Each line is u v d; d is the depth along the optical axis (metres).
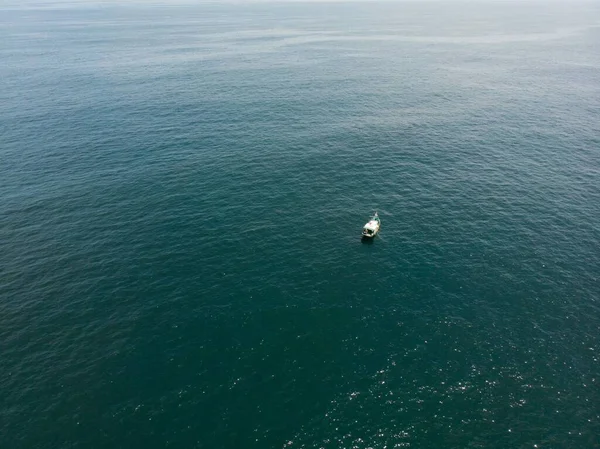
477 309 51.69
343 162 89.44
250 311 51.47
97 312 51.25
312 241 64.69
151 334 48.34
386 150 94.88
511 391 41.97
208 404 40.78
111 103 124.50
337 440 37.81
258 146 96.19
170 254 61.34
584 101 128.38
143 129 105.00
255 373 43.78
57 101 125.88
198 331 48.72
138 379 43.22
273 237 65.38
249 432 38.38
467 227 67.69
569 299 52.88
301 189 79.06
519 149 95.25
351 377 43.38
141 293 54.22
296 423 39.12
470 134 103.75
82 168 85.25
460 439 38.03
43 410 40.12
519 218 69.75
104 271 57.94
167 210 71.81
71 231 66.25
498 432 38.50
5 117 111.81
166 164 87.25
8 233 65.44
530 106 124.12
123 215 70.38
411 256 61.31
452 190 78.69
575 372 43.75
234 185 79.88
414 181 82.06
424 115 116.75
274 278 56.97
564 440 37.78
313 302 52.97
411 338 47.84
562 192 77.31
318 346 46.84
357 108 121.94
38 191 77.00
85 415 39.78
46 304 52.31
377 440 37.88
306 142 98.56
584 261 59.50
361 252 62.25
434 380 43.09
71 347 46.62
